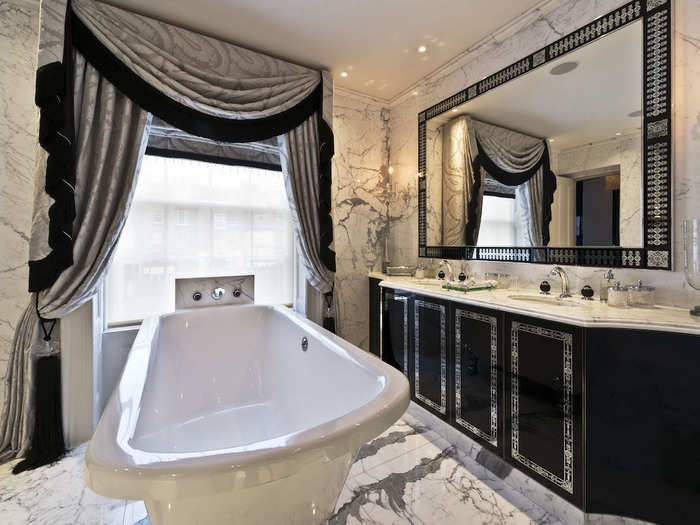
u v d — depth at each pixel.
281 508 0.79
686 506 1.09
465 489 1.49
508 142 2.04
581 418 1.25
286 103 2.36
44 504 1.38
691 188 1.35
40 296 1.70
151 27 1.96
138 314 2.31
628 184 1.52
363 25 2.04
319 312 2.74
